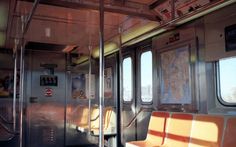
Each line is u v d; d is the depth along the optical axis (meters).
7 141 6.51
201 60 4.02
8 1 3.48
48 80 7.03
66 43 6.24
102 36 2.46
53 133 6.98
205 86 3.93
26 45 6.44
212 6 3.44
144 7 4.07
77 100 7.28
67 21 4.57
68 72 7.23
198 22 4.08
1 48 6.57
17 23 4.49
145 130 5.40
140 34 5.18
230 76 3.64
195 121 3.76
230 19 3.55
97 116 6.91
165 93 4.83
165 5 3.93
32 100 6.82
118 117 6.48
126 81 6.19
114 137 6.53
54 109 7.04
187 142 3.78
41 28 5.02
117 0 3.82
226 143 3.17
